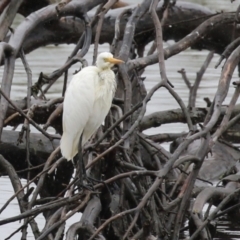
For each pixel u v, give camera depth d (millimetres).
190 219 11234
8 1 13688
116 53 14258
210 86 23953
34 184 14664
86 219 10125
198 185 13828
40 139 13930
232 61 11398
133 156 11500
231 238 12961
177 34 17781
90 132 11141
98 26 13188
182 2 17438
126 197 11531
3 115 11719
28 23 14047
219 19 14281
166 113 15273
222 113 14922
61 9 14070
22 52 13578
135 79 13625
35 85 13594
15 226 13328
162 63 11281
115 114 11977
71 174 14047
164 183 11672
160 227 10164
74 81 11125
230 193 11633
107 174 11016
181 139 15266
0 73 24766
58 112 11961
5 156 13938
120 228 11055
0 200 14594
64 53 28109
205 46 17953
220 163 14930
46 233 9312
